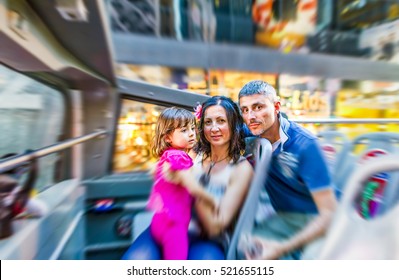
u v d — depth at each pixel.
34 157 1.70
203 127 1.83
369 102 8.57
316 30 8.36
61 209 2.48
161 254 1.76
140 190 3.34
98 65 3.25
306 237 1.64
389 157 1.60
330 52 8.53
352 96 8.46
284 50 7.95
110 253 2.76
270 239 1.70
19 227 1.87
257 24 7.73
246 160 1.81
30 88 2.92
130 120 3.87
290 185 1.80
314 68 7.96
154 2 6.67
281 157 1.81
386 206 1.59
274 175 1.85
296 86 7.90
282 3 7.92
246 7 7.60
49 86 3.23
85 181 3.33
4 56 2.35
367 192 1.61
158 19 6.75
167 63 6.66
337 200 1.74
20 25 2.08
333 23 8.57
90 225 3.01
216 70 7.01
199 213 1.84
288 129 1.87
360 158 2.39
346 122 3.64
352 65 8.45
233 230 1.79
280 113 1.89
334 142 3.13
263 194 1.88
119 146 3.78
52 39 2.62
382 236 1.51
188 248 1.79
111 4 6.32
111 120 3.75
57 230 2.36
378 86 8.64
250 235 1.71
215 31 7.30
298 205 1.76
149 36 6.67
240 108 1.85
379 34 8.86
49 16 2.32
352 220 1.56
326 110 8.22
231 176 1.78
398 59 8.97
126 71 6.46
